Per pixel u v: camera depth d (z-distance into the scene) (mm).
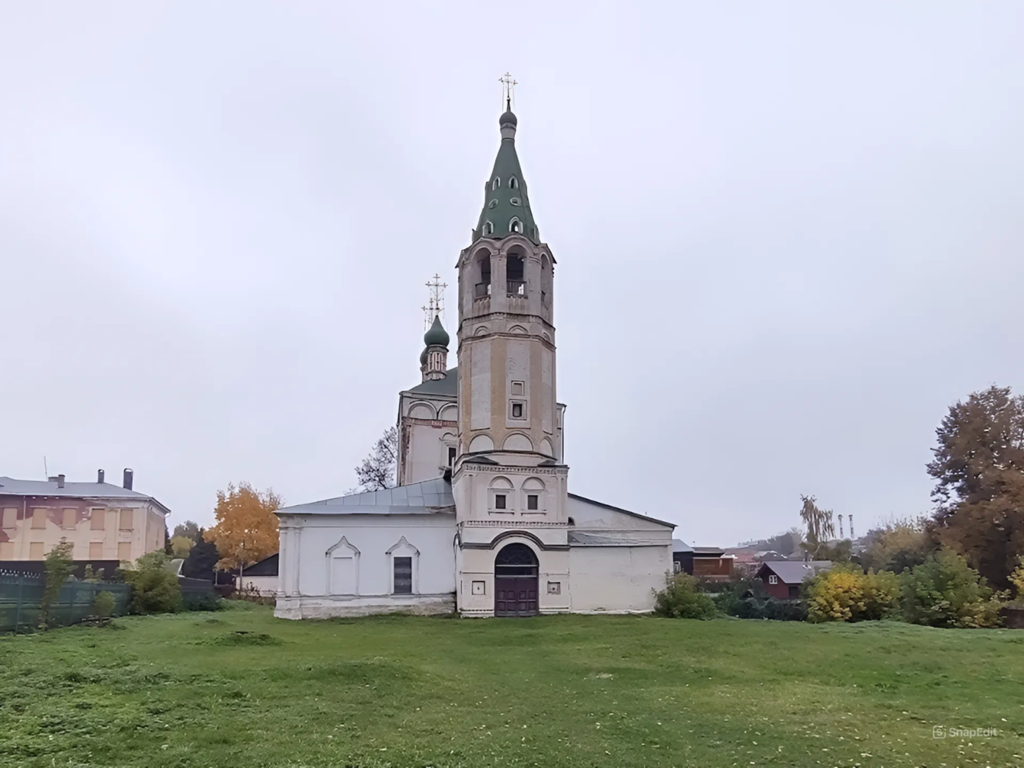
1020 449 52906
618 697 16391
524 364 43906
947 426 57500
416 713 14180
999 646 24625
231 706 14227
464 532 40938
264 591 72562
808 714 14766
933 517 57656
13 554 65562
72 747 11164
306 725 12867
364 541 42125
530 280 45000
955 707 15508
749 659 22609
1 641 23609
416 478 58375
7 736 11555
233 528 76375
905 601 36281
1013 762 11469
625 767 10914
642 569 42875
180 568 78188
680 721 13953
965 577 35219
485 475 41719
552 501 42500
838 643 25906
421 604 41938
